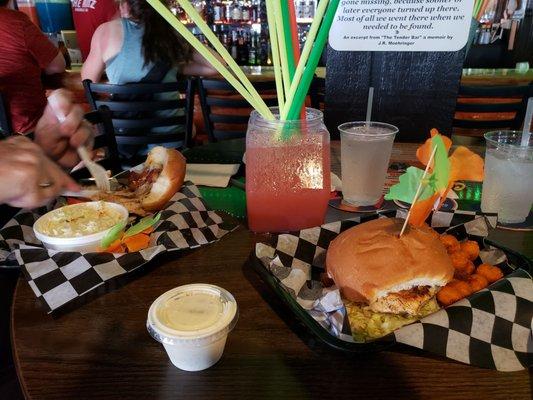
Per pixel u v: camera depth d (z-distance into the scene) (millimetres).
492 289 687
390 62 1870
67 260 848
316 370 642
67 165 1286
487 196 1068
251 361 663
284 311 779
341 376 629
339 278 761
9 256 910
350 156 1137
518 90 2002
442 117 1908
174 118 2498
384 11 1776
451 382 611
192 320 650
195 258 956
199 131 3586
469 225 917
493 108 2076
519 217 1057
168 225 1000
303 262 868
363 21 1820
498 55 4293
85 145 1282
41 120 1260
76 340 710
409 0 1729
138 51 2699
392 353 670
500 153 1037
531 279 708
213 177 1398
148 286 857
